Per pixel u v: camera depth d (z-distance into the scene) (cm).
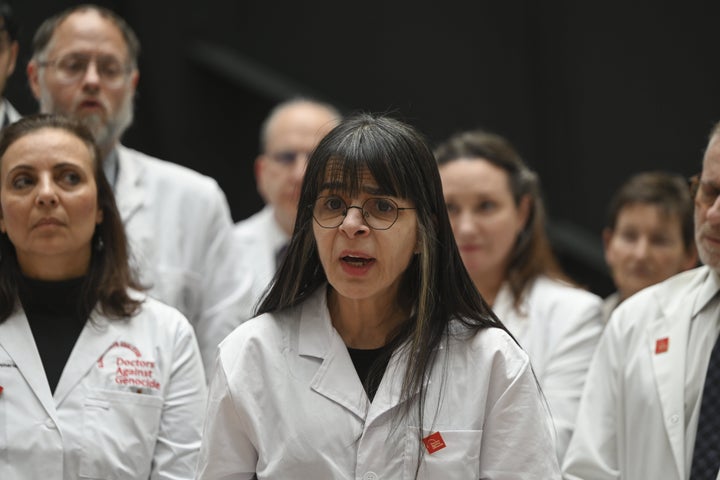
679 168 1905
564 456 1048
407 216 808
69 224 934
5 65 1213
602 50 1931
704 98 1888
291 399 812
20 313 936
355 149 801
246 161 1998
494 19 1958
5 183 938
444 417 802
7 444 877
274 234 1598
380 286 806
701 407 941
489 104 1966
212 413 821
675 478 934
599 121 1938
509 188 1230
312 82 1988
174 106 1922
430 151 832
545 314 1195
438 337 820
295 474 793
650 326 1011
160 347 952
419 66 1975
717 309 975
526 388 809
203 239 1285
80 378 914
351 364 823
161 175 1294
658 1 1903
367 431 798
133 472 899
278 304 849
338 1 1981
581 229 1956
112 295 962
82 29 1221
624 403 1001
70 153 949
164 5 1909
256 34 1978
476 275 1236
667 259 1278
